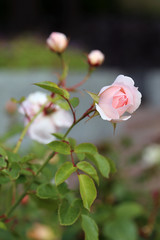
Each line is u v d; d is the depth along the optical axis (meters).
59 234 1.17
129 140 1.82
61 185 0.67
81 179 0.62
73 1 9.98
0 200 0.94
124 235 1.00
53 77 3.44
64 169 0.63
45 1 10.09
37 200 0.70
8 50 4.01
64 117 0.90
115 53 7.77
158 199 1.17
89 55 0.90
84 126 3.60
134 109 0.64
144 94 6.21
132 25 8.09
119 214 1.04
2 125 2.68
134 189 1.53
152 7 9.62
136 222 1.18
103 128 3.81
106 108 0.63
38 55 3.84
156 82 6.23
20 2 9.79
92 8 10.16
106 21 9.25
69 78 3.53
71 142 0.70
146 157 1.66
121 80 0.64
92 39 8.25
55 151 0.65
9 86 3.15
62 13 10.05
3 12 9.91
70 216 0.64
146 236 1.14
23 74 3.27
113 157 1.61
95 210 1.07
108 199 1.28
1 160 0.67
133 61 7.61
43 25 9.94
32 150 1.05
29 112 0.88
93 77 3.74
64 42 0.90
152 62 7.58
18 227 1.05
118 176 1.52
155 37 7.66
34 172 0.71
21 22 9.83
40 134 0.88
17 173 0.67
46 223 1.15
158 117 4.74
